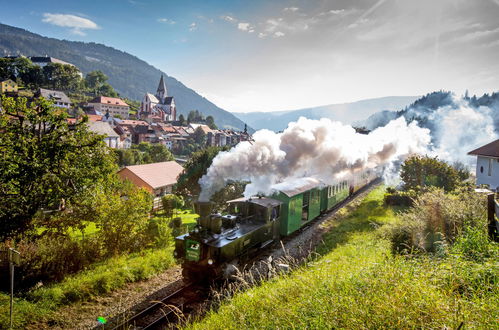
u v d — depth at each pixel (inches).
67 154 625.3
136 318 375.2
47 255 506.0
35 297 413.4
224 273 459.2
